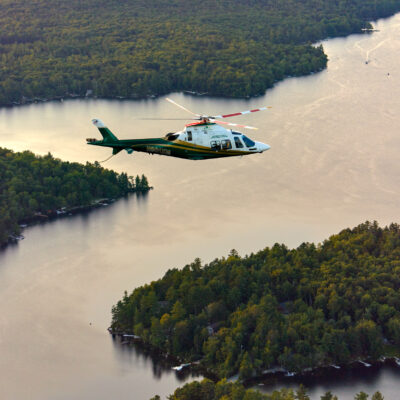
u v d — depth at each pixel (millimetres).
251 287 192750
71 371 181625
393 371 174625
